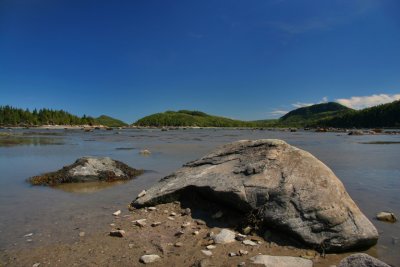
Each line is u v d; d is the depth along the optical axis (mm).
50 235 9133
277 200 9258
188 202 11430
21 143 48375
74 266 7258
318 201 8812
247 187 10000
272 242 8484
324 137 73688
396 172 19578
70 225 9992
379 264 6246
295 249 8141
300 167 10109
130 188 15477
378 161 25312
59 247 8289
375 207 11836
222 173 11297
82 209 11812
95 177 17328
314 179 9570
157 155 30578
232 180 10602
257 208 9445
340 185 9578
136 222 9984
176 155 30453
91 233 9273
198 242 8516
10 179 17828
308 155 10695
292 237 8531
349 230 8250
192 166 12953
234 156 12172
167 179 12773
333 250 8055
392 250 8188
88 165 17781
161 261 7457
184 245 8352
